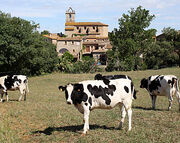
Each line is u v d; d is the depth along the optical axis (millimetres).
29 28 39688
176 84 12953
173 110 12953
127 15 62156
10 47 35938
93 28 107375
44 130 9531
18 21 38750
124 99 9055
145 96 18891
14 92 22812
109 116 11594
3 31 35844
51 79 35000
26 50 38469
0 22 37188
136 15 61094
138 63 56500
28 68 45469
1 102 16484
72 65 51781
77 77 37031
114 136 8383
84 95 8695
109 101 8852
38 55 45500
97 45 85250
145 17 60781
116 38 61938
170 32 70312
